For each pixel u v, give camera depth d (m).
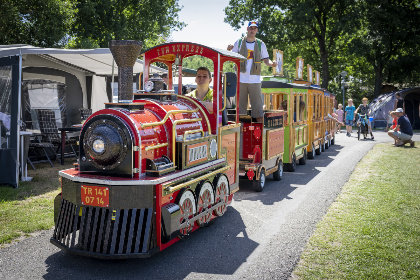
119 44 4.09
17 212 5.62
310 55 37.75
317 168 10.02
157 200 3.91
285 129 9.34
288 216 5.67
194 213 4.54
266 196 6.99
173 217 3.92
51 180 7.84
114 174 4.00
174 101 4.91
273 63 7.64
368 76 40.72
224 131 5.52
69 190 4.11
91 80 12.17
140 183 3.80
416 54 33.88
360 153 12.55
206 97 5.95
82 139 4.15
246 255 4.22
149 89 4.82
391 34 31.84
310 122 11.57
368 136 19.33
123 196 3.83
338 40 35.50
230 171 5.85
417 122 25.95
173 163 4.30
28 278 3.62
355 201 6.39
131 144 3.90
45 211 5.70
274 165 8.34
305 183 8.12
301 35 33.69
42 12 18.39
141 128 4.02
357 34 33.38
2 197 6.41
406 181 7.89
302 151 10.58
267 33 31.56
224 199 5.39
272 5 32.12
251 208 6.16
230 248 4.44
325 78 32.53
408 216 5.50
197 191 4.60
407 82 36.78
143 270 3.84
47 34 19.19
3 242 4.48
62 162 9.74
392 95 25.39
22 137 7.62
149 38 31.27
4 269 3.80
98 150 3.94
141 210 3.87
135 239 3.85
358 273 3.71
